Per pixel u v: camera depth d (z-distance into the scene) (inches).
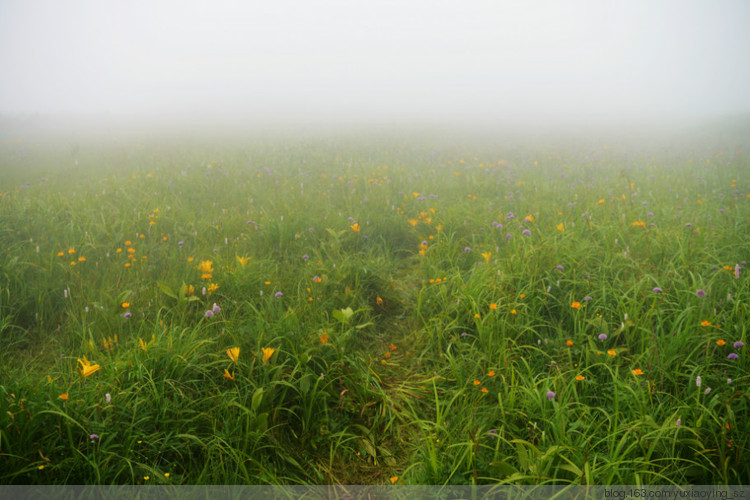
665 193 280.7
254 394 102.1
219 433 98.3
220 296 155.9
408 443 109.7
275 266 184.4
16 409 88.0
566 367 126.0
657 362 116.7
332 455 104.3
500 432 100.9
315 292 161.0
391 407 119.8
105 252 190.9
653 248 177.9
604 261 169.9
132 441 91.7
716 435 92.9
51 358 132.3
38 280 160.7
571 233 191.9
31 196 266.4
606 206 242.7
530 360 130.3
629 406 102.8
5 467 82.3
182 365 112.7
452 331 147.6
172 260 183.3
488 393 119.6
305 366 119.8
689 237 183.5
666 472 88.7
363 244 215.9
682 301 140.3
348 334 135.4
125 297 144.6
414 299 177.5
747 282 141.9
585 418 104.2
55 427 89.9
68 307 153.1
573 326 144.5
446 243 208.2
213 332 134.0
